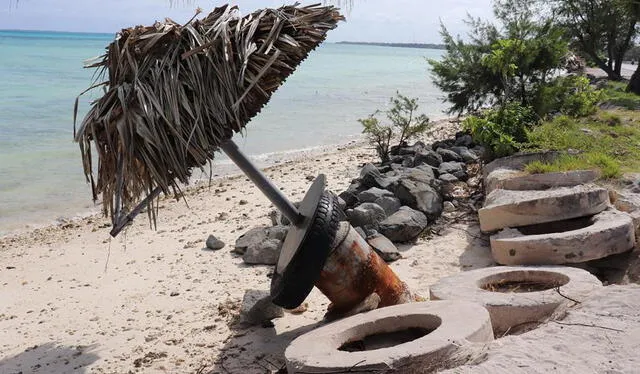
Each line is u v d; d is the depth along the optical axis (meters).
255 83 5.24
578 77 16.36
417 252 8.86
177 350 6.53
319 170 15.85
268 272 8.69
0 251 10.75
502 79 16.00
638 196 8.73
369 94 37.91
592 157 10.15
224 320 7.17
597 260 7.47
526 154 10.65
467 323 5.04
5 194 14.07
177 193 5.34
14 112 24.88
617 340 4.35
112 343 6.86
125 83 5.33
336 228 5.92
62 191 14.43
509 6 22.75
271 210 12.14
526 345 4.44
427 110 30.62
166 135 5.14
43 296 8.55
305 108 30.08
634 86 26.70
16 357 6.69
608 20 32.94
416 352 4.59
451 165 12.69
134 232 11.41
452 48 17.12
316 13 5.77
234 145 5.71
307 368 4.75
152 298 8.10
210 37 5.44
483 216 8.45
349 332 5.54
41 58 63.94
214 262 9.30
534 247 7.18
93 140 5.26
